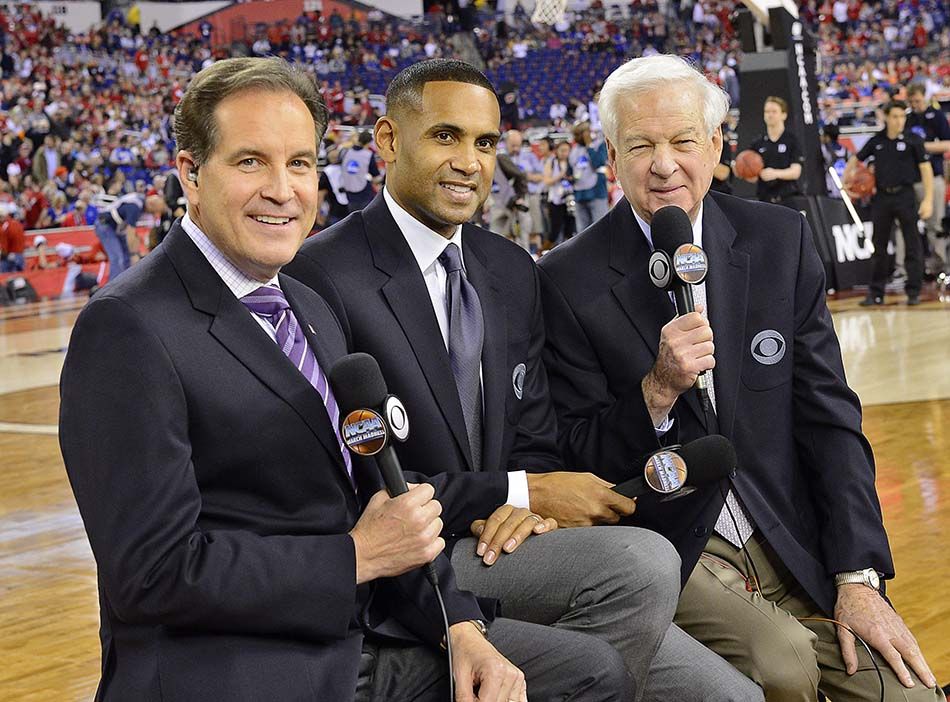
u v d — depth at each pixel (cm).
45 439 729
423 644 223
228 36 2980
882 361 835
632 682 221
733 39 2902
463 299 266
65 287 1698
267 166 199
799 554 265
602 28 2955
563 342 280
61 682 336
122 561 183
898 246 1295
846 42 2764
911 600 374
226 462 196
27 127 2114
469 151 259
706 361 247
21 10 2705
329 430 203
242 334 199
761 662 248
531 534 243
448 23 2998
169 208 1340
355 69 2942
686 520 257
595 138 1473
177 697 185
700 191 269
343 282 256
